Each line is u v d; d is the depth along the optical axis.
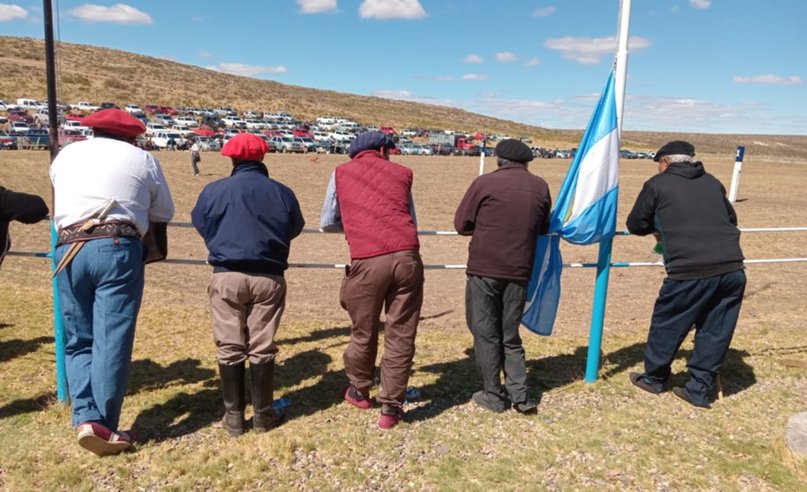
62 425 3.61
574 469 3.29
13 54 112.06
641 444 3.57
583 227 4.05
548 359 5.02
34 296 6.59
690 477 3.22
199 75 138.38
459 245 11.59
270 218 3.45
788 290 8.19
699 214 3.99
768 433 3.74
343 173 3.70
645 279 8.80
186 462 3.23
